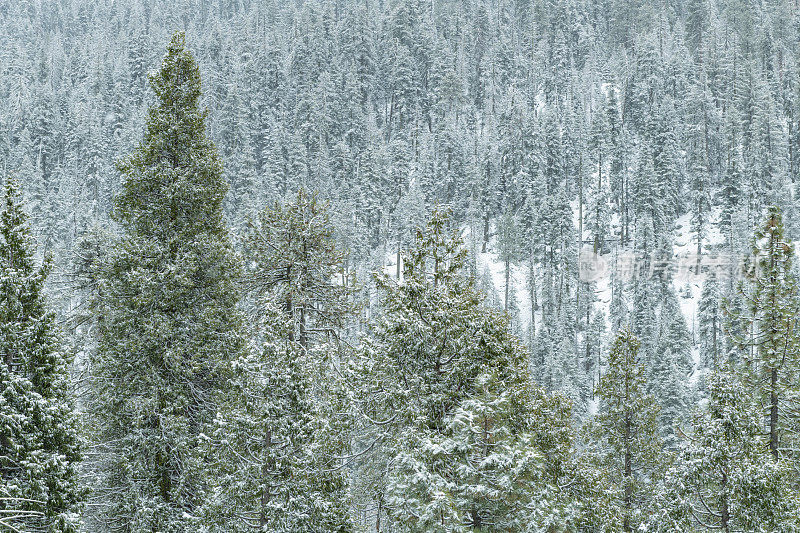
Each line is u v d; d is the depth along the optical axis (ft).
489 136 385.50
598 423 83.76
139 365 56.24
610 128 377.50
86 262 71.05
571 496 55.93
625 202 327.06
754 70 392.47
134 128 371.97
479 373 45.78
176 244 60.44
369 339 49.39
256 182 333.42
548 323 259.39
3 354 44.65
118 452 55.57
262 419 45.70
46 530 42.47
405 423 44.96
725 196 307.99
